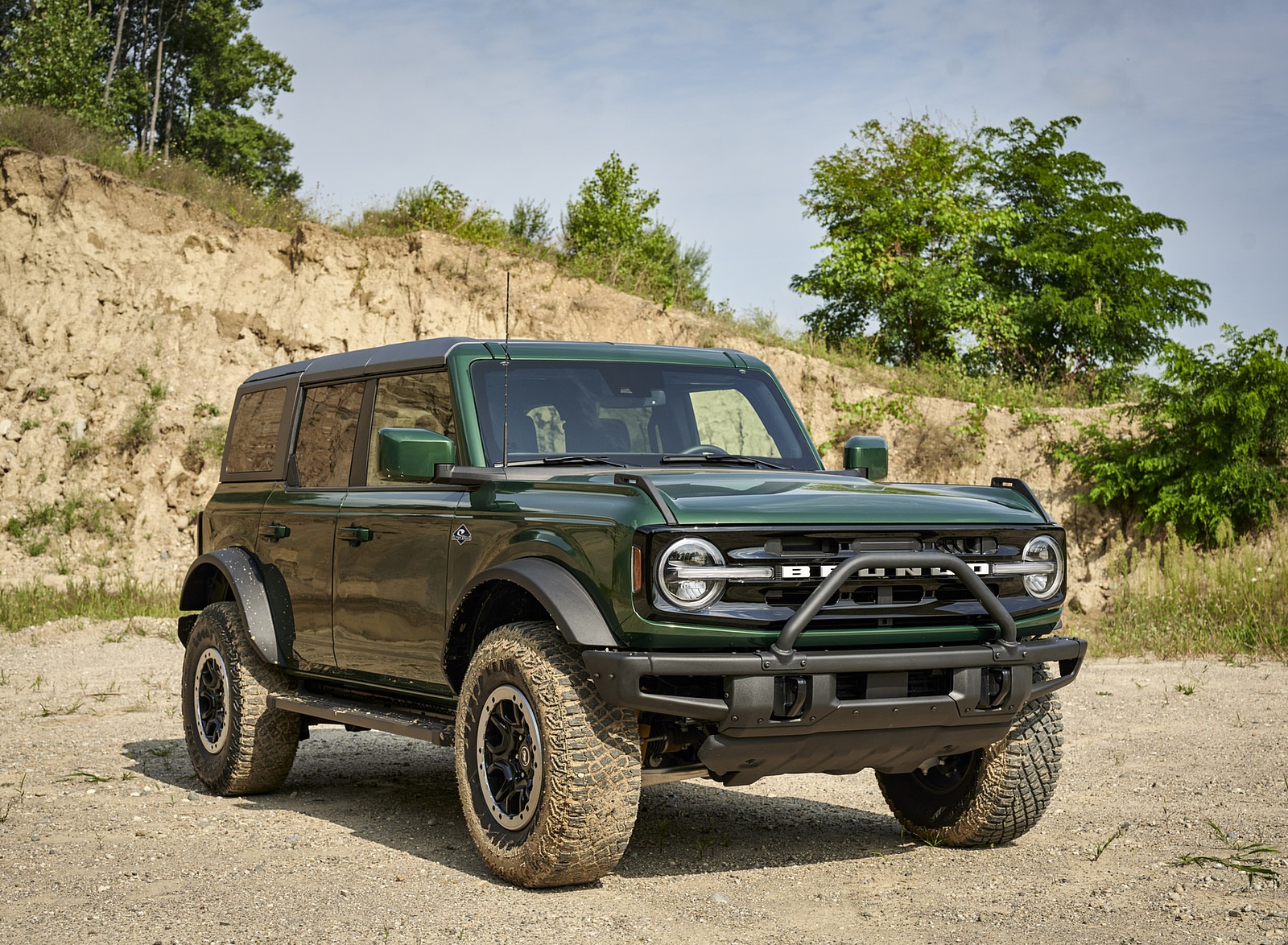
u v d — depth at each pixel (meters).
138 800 6.85
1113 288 30.59
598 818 4.66
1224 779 7.12
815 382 23.86
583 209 29.70
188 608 7.79
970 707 4.89
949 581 4.95
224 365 20.81
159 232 21.34
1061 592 5.28
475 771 5.10
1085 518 23.06
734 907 4.64
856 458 6.52
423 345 6.27
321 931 4.29
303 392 7.21
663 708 4.46
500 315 22.30
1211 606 15.22
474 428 5.66
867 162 30.67
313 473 6.88
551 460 5.63
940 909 4.63
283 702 6.63
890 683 4.78
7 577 18.28
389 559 5.91
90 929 4.32
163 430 19.92
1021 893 4.85
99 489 19.52
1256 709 9.76
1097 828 6.05
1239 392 20.75
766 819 6.46
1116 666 12.88
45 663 12.79
